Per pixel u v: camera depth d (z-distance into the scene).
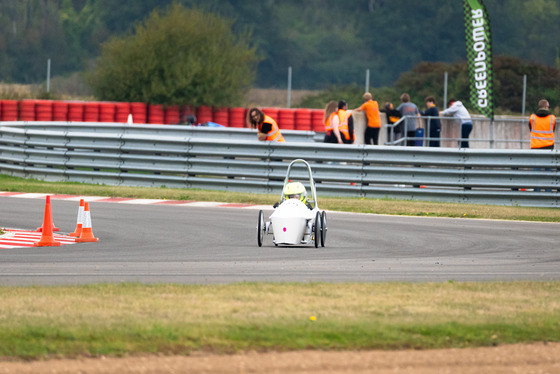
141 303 30.03
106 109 149.50
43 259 43.25
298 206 49.28
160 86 163.62
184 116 169.12
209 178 81.81
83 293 31.95
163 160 82.38
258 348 25.11
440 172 75.62
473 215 66.94
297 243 48.03
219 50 171.50
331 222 61.38
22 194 75.56
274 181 80.44
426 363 24.31
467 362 24.52
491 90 100.62
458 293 32.97
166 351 24.67
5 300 30.39
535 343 26.50
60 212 64.19
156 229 56.38
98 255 45.03
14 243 49.34
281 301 30.73
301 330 26.62
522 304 31.02
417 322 27.81
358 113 106.31
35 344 24.89
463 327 27.44
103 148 85.12
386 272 39.81
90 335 25.61
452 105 104.12
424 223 61.88
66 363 23.64
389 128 108.44
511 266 42.56
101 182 84.06
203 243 50.38
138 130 109.44
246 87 183.75
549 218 66.00
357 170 77.00
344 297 31.72
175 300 30.67
